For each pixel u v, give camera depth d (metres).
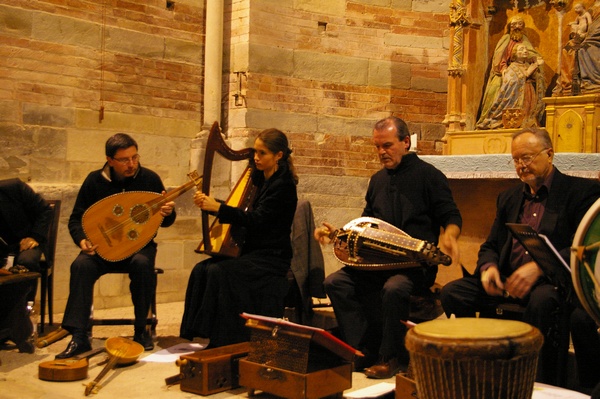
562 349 3.61
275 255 4.55
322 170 7.45
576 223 3.84
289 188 4.54
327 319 5.14
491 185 5.36
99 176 4.88
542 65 6.62
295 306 5.06
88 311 4.47
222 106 7.22
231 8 7.17
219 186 7.04
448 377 2.40
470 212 5.46
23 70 6.09
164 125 6.97
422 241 4.04
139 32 6.78
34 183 6.14
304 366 3.41
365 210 4.64
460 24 6.84
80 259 4.54
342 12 7.55
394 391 3.51
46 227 5.00
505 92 6.63
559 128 6.12
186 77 7.13
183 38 7.10
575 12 6.62
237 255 4.49
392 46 7.77
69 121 6.36
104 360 4.29
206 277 4.40
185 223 6.84
